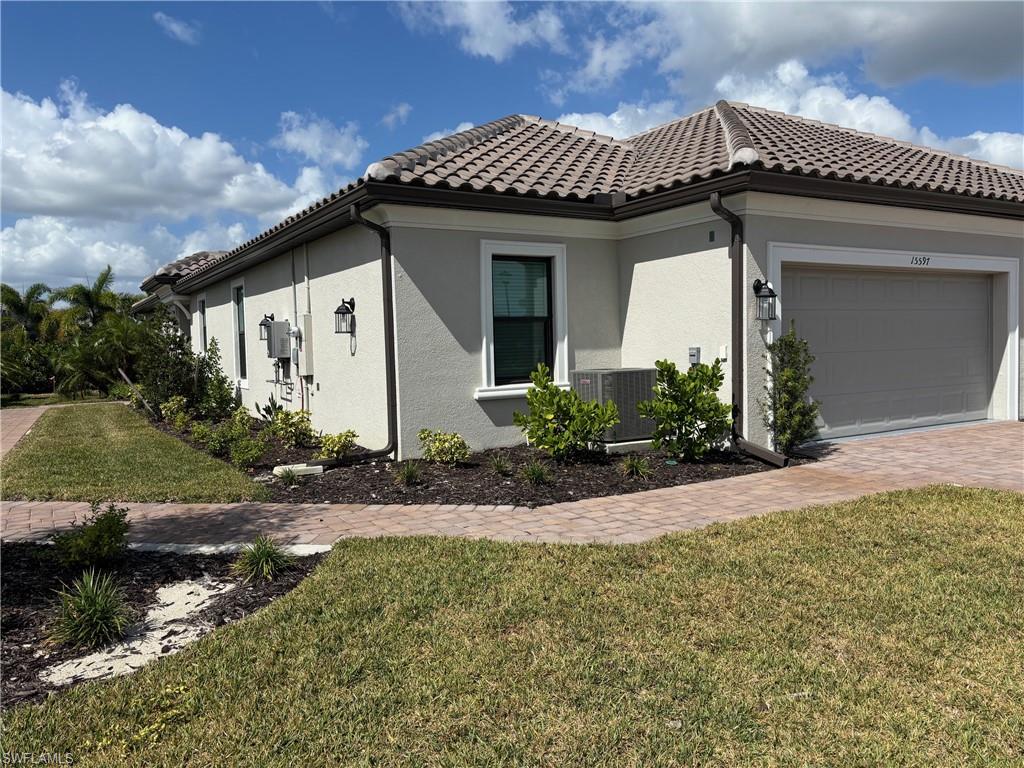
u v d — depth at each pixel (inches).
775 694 128.7
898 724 118.8
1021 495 262.1
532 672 137.0
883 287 405.1
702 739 115.7
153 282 761.0
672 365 328.5
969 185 417.1
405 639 151.8
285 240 429.4
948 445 373.1
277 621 161.9
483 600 171.6
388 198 311.3
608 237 391.9
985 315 454.9
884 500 257.3
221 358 665.0
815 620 157.9
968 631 151.3
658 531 230.2
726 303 333.4
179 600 182.1
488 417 362.3
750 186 306.5
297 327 462.0
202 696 131.1
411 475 298.4
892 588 174.4
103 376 815.7
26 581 194.9
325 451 343.3
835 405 390.9
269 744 116.4
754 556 199.2
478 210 339.3
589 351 386.9
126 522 229.1
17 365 1053.8
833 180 325.4
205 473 347.9
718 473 313.3
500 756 112.3
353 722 121.8
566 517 249.6
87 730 121.9
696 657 141.9
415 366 339.0
